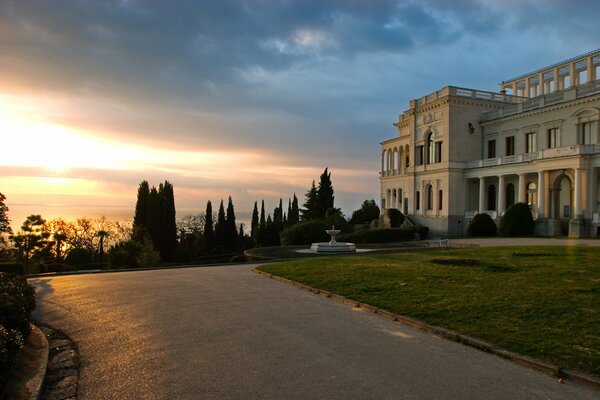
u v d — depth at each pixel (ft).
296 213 311.27
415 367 23.77
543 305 34.65
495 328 29.55
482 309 34.32
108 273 71.20
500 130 179.32
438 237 171.53
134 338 30.60
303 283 51.29
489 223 158.40
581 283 42.98
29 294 36.73
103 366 25.35
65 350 28.99
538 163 146.82
